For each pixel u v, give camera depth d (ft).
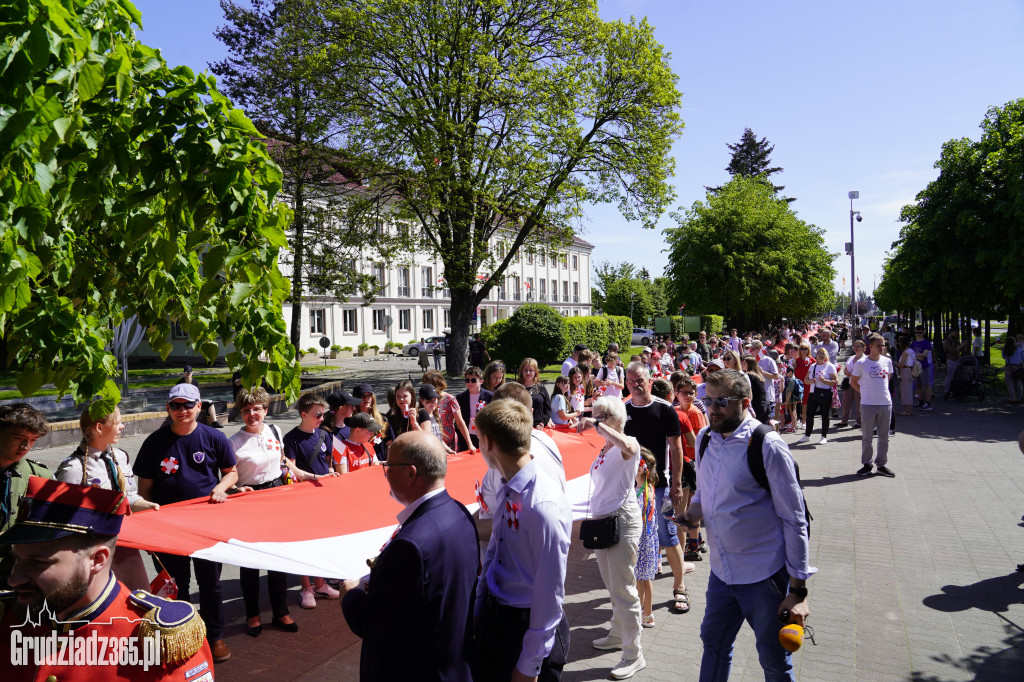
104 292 10.97
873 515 26.73
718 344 71.56
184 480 15.49
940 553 22.21
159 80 8.89
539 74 81.25
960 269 72.28
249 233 8.51
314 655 15.94
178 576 15.43
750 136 266.98
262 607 19.31
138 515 13.83
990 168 70.74
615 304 263.70
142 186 8.67
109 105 8.71
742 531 11.15
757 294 154.10
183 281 10.36
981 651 15.51
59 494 6.01
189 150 8.20
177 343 149.48
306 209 95.55
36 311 9.62
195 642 6.44
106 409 11.03
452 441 25.49
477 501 16.78
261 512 14.71
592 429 26.04
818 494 30.27
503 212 85.46
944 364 101.45
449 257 87.76
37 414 12.06
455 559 8.22
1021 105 73.31
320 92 82.28
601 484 14.80
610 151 89.66
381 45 79.66
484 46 80.07
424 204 82.84
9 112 6.26
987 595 18.71
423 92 83.61
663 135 88.99
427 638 8.00
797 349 50.24
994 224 69.31
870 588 19.33
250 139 9.09
